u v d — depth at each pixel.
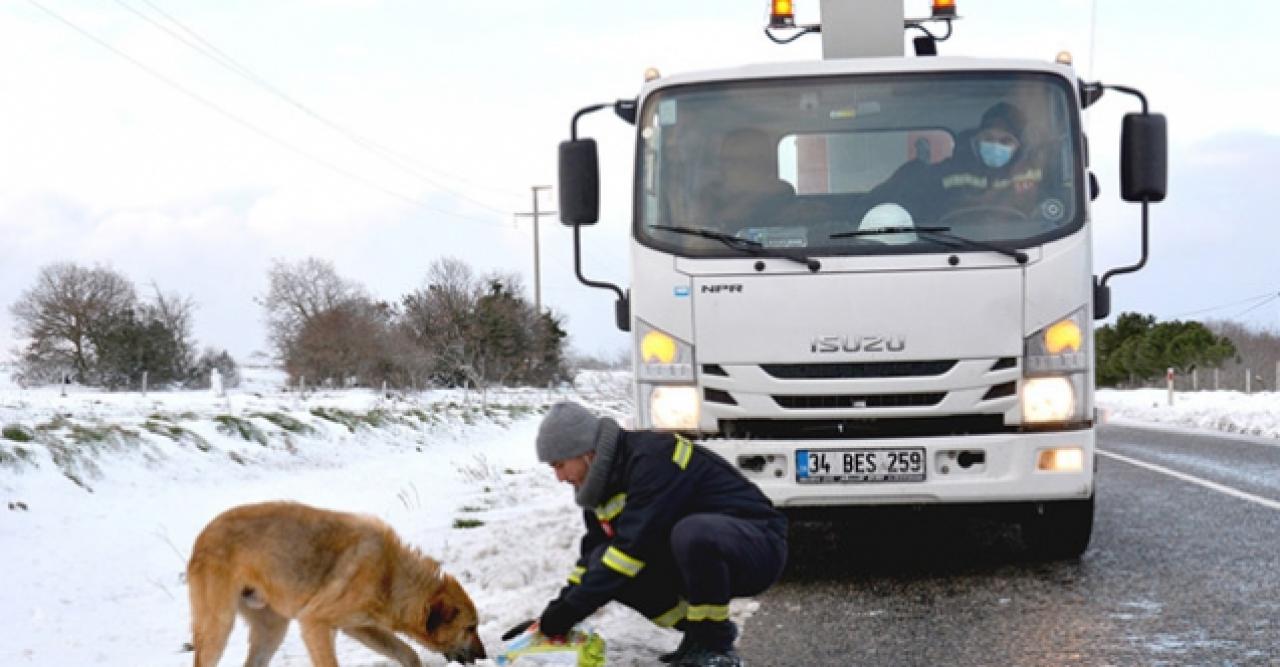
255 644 5.93
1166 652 5.59
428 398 36.72
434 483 14.74
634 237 7.71
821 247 7.43
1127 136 7.88
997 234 7.43
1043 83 7.79
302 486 13.69
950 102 7.77
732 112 7.88
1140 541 8.66
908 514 7.83
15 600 7.59
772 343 7.37
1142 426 24.03
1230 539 8.59
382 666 5.71
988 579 7.50
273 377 65.81
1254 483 11.97
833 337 7.33
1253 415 23.33
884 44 10.02
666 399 7.53
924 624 6.34
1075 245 7.39
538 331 54.91
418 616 5.51
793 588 7.43
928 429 7.38
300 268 67.56
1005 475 7.22
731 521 5.23
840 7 10.03
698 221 7.66
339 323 51.41
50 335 55.97
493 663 5.73
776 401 7.37
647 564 5.45
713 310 7.45
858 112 7.80
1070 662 5.48
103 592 8.05
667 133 7.89
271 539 5.51
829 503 7.30
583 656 5.27
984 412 7.29
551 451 5.22
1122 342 60.91
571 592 5.23
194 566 5.61
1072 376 7.30
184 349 54.72
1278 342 56.97
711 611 5.21
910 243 7.39
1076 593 6.97
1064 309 7.31
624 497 5.30
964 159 7.66
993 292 7.29
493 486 14.43
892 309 7.31
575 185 8.16
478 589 7.96
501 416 27.61
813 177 7.71
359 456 17.30
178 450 13.92
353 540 5.51
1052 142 7.66
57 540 9.38
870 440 7.28
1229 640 5.76
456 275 54.03
